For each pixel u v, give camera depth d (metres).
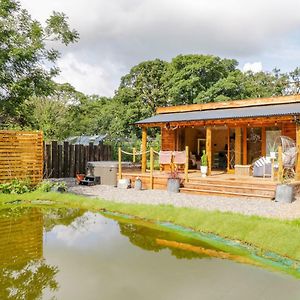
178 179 13.72
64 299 4.13
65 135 26.17
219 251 6.29
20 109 16.53
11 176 13.38
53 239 6.85
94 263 5.45
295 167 13.31
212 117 14.91
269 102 16.38
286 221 7.79
